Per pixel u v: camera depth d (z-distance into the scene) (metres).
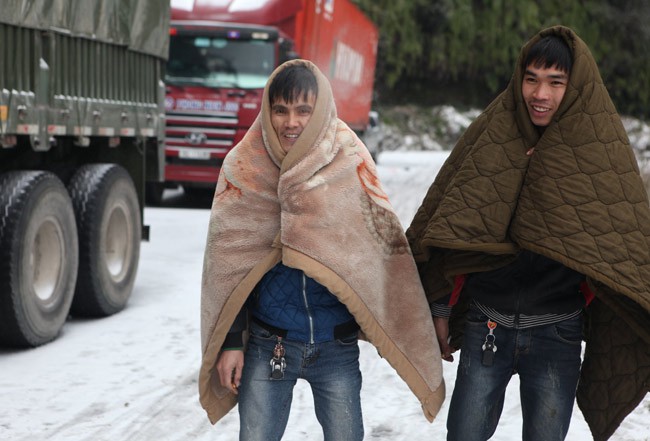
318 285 3.17
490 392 3.36
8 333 6.33
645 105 52.62
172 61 16.08
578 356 3.33
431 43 49.94
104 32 7.51
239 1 16.61
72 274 6.99
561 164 3.09
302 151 3.07
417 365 3.35
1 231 6.12
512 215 3.19
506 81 51.72
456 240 3.16
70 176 7.81
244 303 3.24
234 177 3.17
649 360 3.41
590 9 51.84
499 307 3.28
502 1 50.94
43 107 6.45
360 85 25.39
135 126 8.34
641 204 3.13
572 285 3.24
